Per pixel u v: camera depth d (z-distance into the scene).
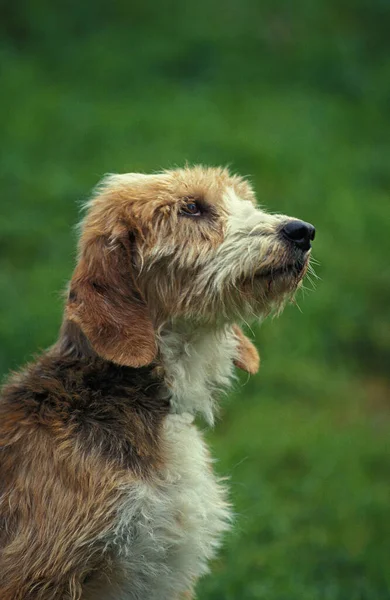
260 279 7.37
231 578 9.33
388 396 13.60
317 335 14.47
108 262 7.26
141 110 20.52
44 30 24.17
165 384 7.21
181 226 7.44
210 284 7.35
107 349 6.96
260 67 23.62
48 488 6.59
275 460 11.76
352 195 17.95
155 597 7.06
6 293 14.12
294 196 17.80
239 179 8.14
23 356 12.52
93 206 7.68
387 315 15.20
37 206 16.52
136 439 6.84
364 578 9.47
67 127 19.39
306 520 10.62
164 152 18.45
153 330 7.21
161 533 6.85
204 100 21.47
